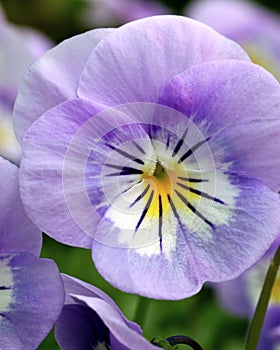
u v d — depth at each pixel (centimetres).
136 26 24
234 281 34
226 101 24
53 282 24
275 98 24
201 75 24
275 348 30
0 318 24
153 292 23
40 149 23
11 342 24
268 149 24
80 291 24
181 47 24
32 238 24
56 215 24
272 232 23
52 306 24
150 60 24
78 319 25
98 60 24
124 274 23
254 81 24
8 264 24
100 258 24
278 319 31
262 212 24
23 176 23
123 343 23
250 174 24
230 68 24
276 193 24
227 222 24
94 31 24
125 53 24
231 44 24
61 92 24
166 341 25
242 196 24
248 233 24
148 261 24
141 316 29
